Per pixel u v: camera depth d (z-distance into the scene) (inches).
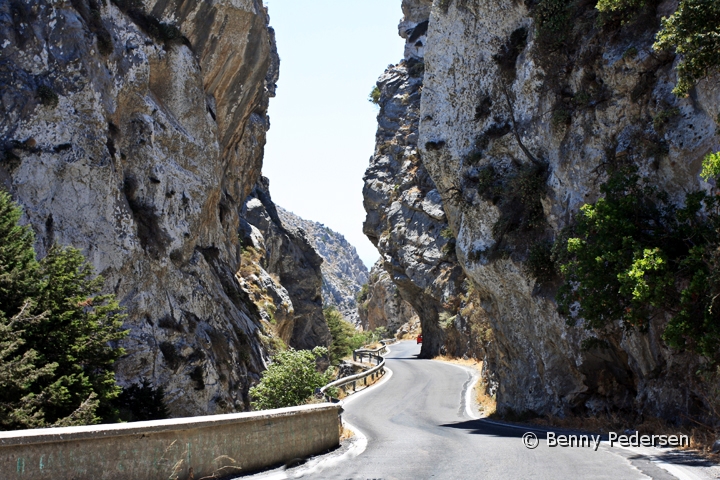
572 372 789.2
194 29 1296.8
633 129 689.6
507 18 924.6
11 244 579.2
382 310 4237.2
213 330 1144.2
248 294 1675.7
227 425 351.3
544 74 838.5
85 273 631.2
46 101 888.9
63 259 602.9
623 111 705.6
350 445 521.0
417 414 935.7
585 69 761.0
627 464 372.2
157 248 1058.7
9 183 850.8
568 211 767.1
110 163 955.3
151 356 948.6
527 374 888.9
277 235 2418.8
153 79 1195.3
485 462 394.9
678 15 508.7
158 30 1187.9
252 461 370.3
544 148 838.5
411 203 2442.2
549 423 759.1
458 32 1003.3
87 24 1000.2
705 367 487.5
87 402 522.9
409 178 2541.8
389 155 2773.1
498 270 887.1
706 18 496.1
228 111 1472.7
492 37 944.3
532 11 873.5
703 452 407.5
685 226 505.4
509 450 456.8
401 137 2714.1
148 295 999.0
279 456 401.4
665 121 628.7
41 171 874.8
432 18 1054.4
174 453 311.6
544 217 840.3
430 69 1047.0
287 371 794.8
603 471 348.5
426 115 1042.1
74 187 909.8
